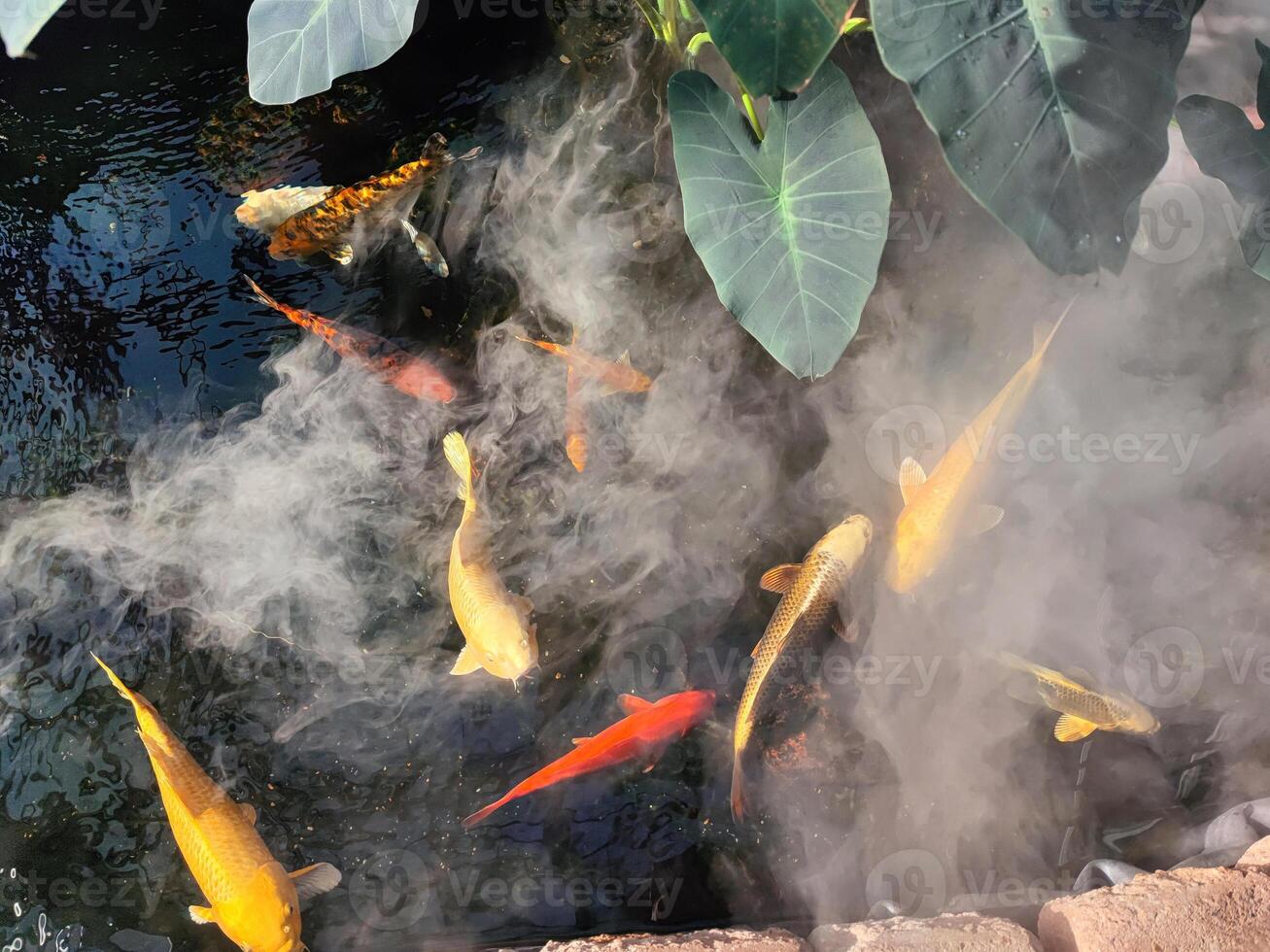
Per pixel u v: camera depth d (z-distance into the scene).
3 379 2.87
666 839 2.38
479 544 2.49
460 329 2.94
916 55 1.74
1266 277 2.23
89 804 2.40
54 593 2.62
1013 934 1.85
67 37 3.18
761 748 2.45
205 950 2.24
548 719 2.52
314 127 3.13
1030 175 1.76
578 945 1.93
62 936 2.25
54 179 3.07
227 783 2.42
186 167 3.10
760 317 2.17
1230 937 1.79
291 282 2.99
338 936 2.27
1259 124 2.85
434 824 2.40
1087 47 1.77
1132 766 2.46
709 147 2.16
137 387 2.88
